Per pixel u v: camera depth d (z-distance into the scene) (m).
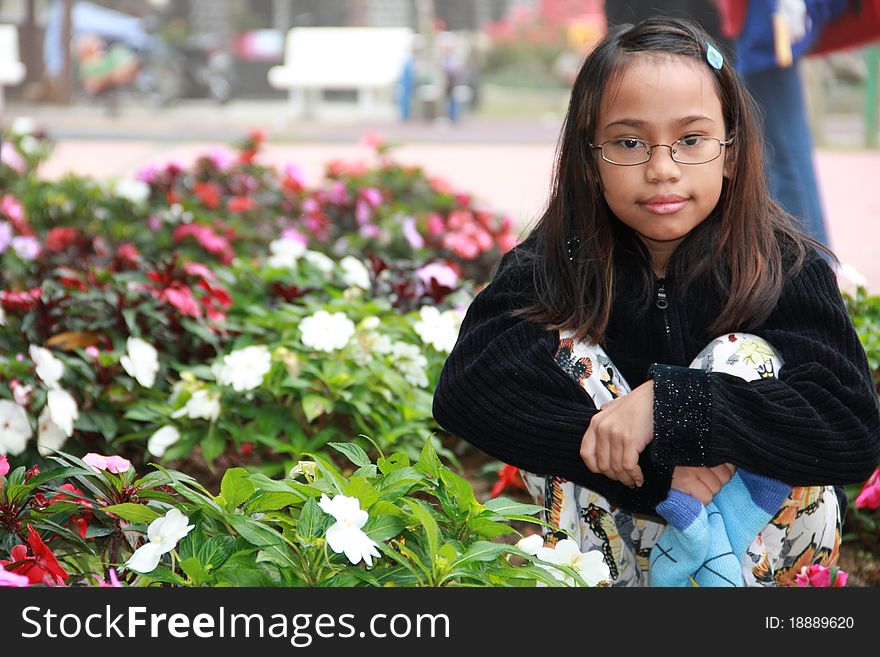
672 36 2.39
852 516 3.34
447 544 1.93
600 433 2.26
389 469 2.19
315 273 4.46
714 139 2.33
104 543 2.41
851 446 2.25
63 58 30.64
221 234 5.95
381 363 3.55
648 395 2.25
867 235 10.10
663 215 2.33
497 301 2.55
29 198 6.64
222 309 4.02
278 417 3.47
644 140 2.32
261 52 38.66
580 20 43.91
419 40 30.02
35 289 3.96
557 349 2.45
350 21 44.28
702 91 2.32
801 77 5.49
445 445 3.88
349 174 7.66
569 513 2.45
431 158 16.69
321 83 28.44
